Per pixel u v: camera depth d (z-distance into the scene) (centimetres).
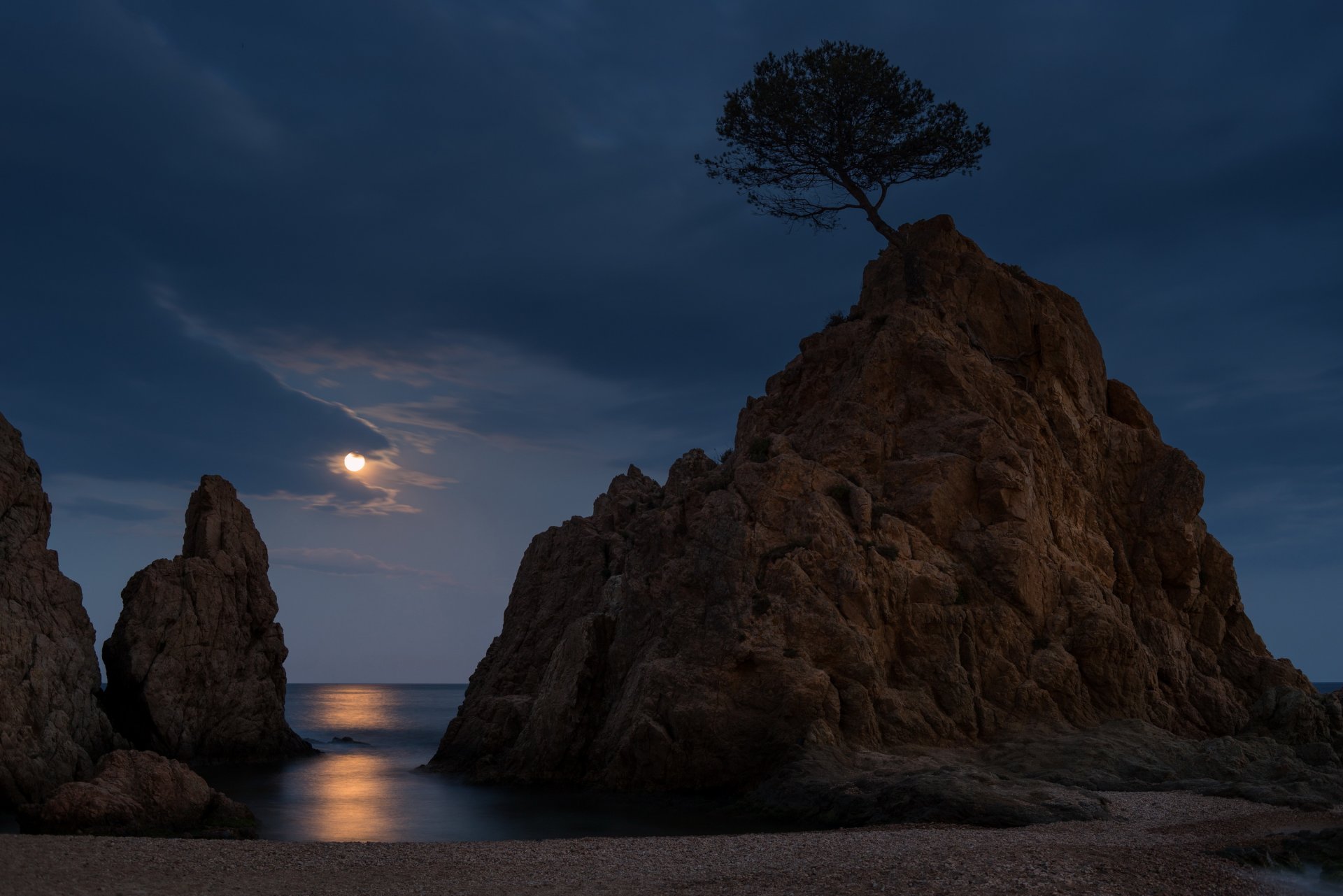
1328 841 2380
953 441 5128
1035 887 1925
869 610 4447
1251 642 5516
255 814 4131
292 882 2127
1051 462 5322
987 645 4616
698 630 4578
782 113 5978
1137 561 5466
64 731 4962
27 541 5450
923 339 5366
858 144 6075
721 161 6394
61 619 5409
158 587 6656
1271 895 1939
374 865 2338
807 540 4609
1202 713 5000
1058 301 6131
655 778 4300
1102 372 6172
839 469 5097
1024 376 5678
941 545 4894
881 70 5906
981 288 5822
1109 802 3397
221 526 7238
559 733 5066
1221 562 5544
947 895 1878
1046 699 4531
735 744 4178
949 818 3170
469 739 6431
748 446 5534
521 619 7038
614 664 5041
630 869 2305
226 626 6938
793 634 4319
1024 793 3359
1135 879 2011
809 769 3831
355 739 10475
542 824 3725
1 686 4688
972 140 6041
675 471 6794
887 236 6075
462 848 2559
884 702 4278
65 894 1930
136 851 2405
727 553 4616
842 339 5719
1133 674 4756
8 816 4197
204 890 2025
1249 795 3594
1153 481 5644
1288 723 4828
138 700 6444
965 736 4372
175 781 3484
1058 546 5169
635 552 5484
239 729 6925
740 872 2236
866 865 2227
